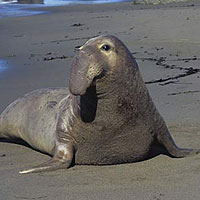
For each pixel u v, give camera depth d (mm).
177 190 9102
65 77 20188
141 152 10500
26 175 10203
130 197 8875
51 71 21406
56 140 10711
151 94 16812
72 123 10430
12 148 12453
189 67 20594
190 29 29375
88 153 10469
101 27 32906
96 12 41188
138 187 9320
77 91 9180
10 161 11328
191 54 23281
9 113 12719
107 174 10086
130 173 10078
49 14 42562
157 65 21172
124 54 9797
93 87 9594
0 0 56469
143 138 10336
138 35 29031
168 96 16484
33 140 11898
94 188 9352
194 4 44562
